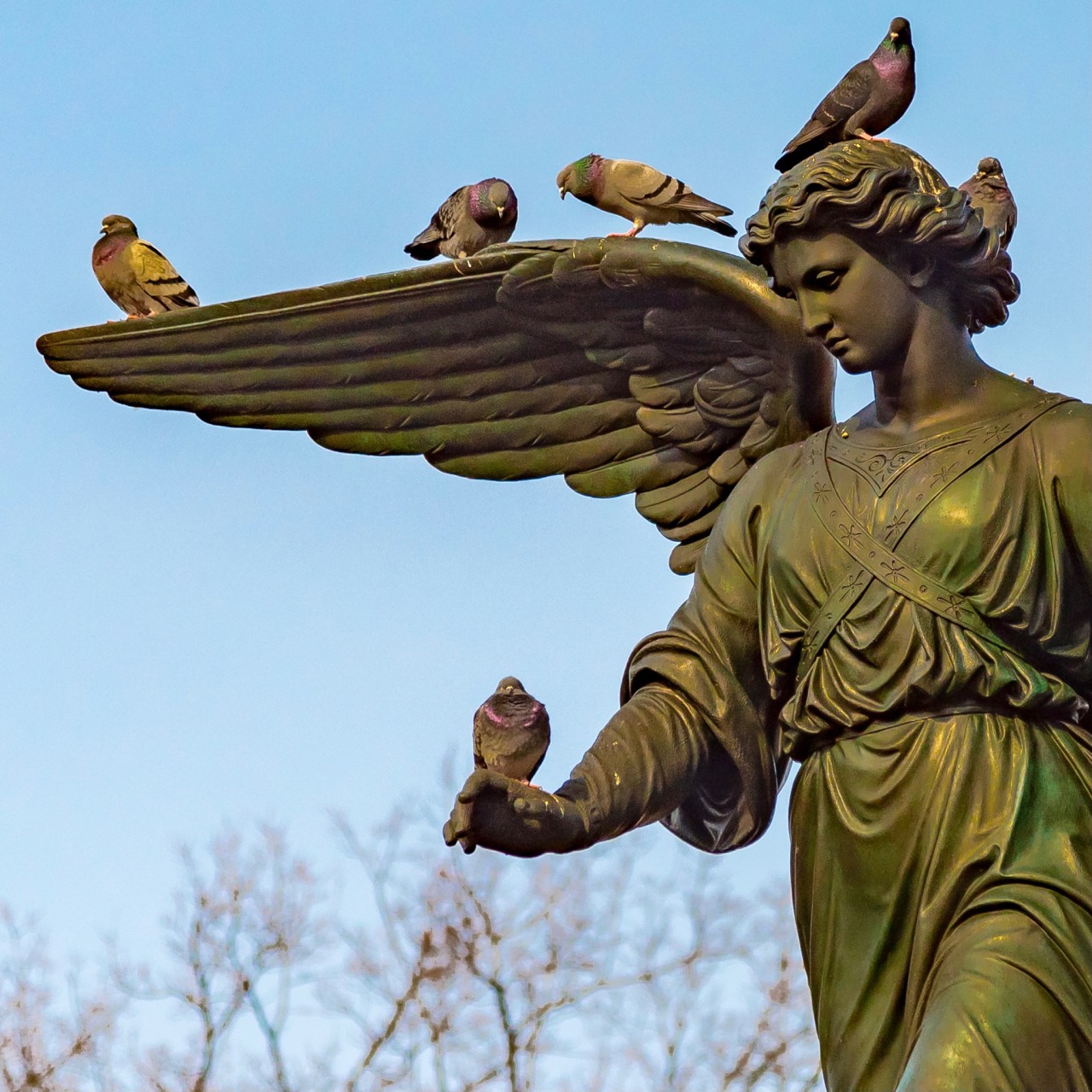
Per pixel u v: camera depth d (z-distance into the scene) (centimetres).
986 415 1004
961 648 975
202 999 2502
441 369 1147
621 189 1295
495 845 992
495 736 1009
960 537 983
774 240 999
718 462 1127
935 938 959
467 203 1289
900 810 973
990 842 956
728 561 1055
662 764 1030
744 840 1057
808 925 1005
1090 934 938
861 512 1002
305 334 1143
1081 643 984
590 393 1145
